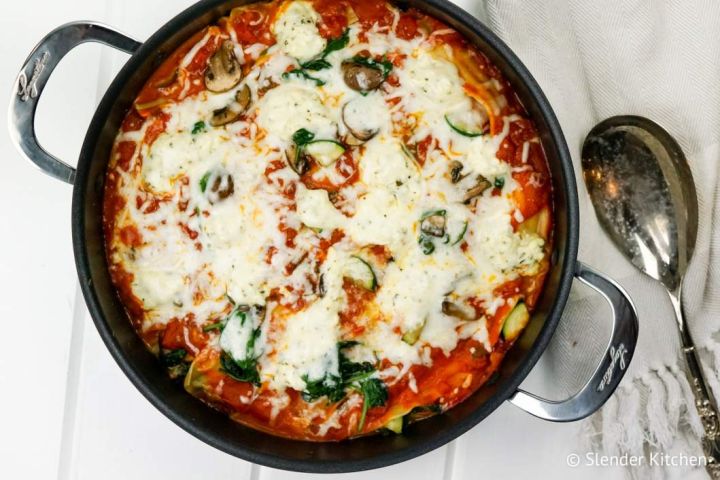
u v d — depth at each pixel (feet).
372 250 1.97
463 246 1.98
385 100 1.98
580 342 2.19
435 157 1.97
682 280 2.19
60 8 2.22
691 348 2.16
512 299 2.01
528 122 2.03
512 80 2.01
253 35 2.01
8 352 2.23
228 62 1.99
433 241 1.96
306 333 1.95
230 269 1.96
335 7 2.02
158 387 2.00
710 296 2.24
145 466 2.23
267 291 1.97
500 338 2.02
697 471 2.23
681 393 2.20
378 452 2.00
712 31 2.18
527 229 2.01
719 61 2.19
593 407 1.93
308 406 2.01
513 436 2.27
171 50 2.01
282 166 1.96
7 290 2.23
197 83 2.00
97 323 1.93
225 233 1.95
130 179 2.00
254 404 2.02
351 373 1.99
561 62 2.19
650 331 2.21
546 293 2.00
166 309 2.01
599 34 2.20
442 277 1.96
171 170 1.96
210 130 1.97
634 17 2.19
